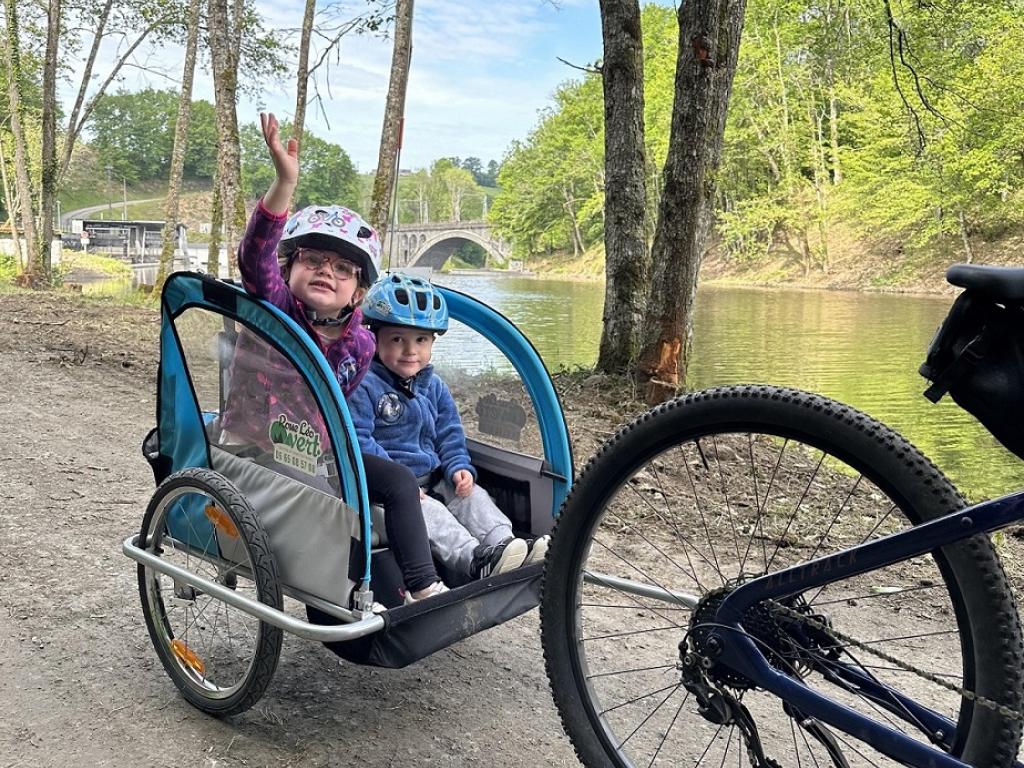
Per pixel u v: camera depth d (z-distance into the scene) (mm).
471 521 3113
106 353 9477
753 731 2117
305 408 2498
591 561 4234
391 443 3104
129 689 2924
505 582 2703
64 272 42250
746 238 52094
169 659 2895
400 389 3125
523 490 3221
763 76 51000
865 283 40312
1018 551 4461
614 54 8656
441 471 3227
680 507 4781
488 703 2967
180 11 22156
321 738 2686
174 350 2881
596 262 71438
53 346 9680
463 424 3389
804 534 4371
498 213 89562
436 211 157625
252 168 44719
